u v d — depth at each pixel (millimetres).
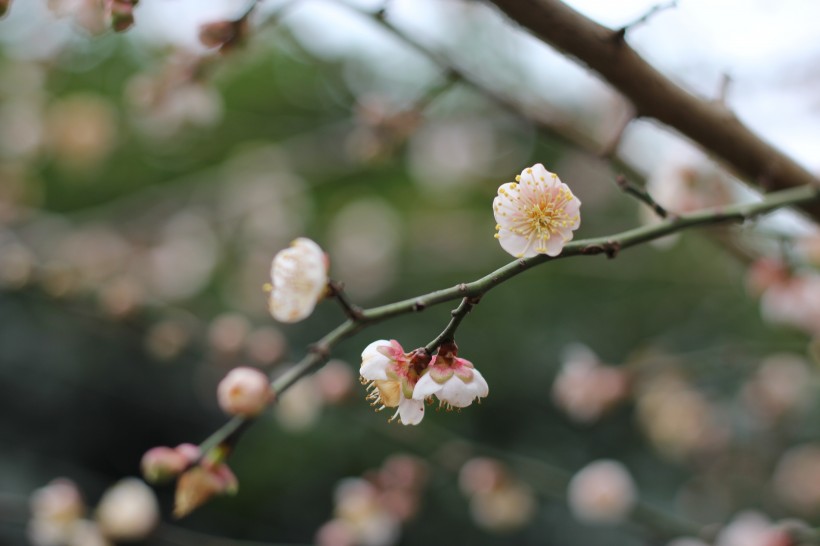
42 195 5719
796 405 3844
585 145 2441
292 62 6086
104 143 4434
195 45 2561
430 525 4453
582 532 4410
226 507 4844
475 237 4816
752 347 2910
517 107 2418
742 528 2594
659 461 4688
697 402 3574
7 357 4891
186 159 5926
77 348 5023
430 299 1251
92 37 1818
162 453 1576
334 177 4758
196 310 4824
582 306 5246
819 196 1731
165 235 4805
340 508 2947
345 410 2830
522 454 4812
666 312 4980
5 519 2799
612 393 3049
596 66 1667
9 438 4859
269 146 5191
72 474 4707
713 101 1822
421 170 4867
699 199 2326
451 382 1209
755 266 2414
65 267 3594
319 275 1297
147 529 2645
